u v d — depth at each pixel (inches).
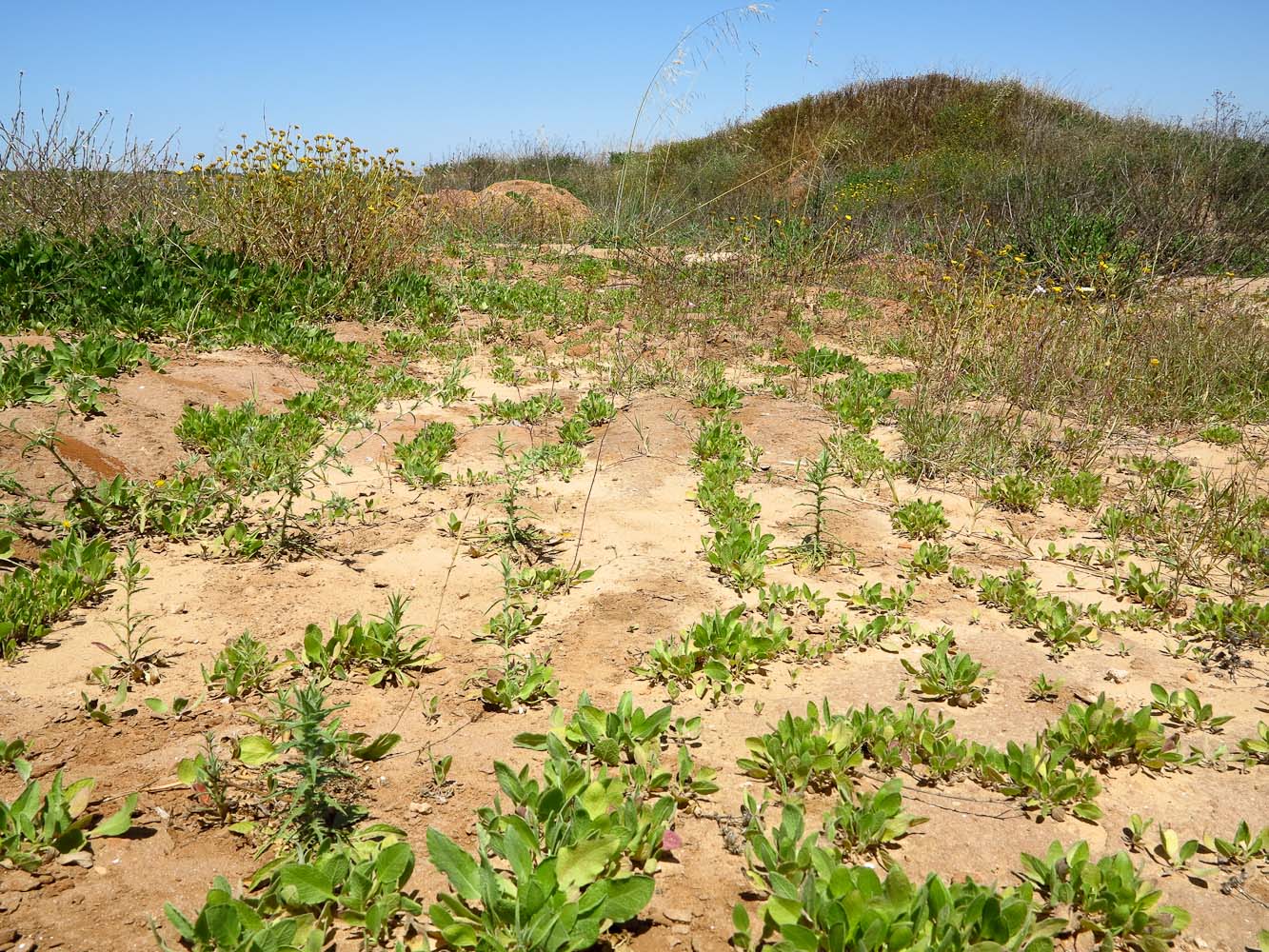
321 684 117.4
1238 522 176.2
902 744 108.0
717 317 352.5
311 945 75.0
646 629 137.3
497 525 170.2
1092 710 110.0
